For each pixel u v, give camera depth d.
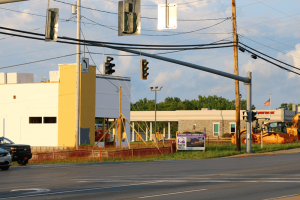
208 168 20.72
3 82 51.19
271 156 30.28
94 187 13.58
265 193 11.70
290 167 20.39
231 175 16.98
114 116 49.25
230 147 40.53
